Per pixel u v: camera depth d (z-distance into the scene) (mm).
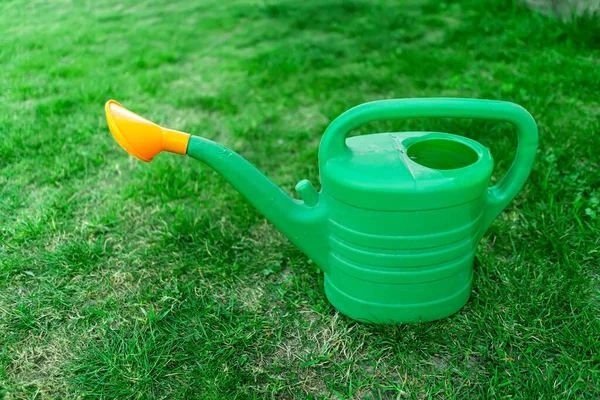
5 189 2311
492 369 1429
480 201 1436
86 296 1748
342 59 3768
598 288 1685
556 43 3639
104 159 2578
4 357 1513
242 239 2014
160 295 1738
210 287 1780
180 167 2457
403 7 4895
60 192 2299
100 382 1429
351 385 1418
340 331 1587
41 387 1427
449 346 1508
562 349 1459
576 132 2488
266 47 4066
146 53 3988
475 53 3660
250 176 1474
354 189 1342
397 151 1453
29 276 1831
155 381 1439
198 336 1570
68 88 3383
